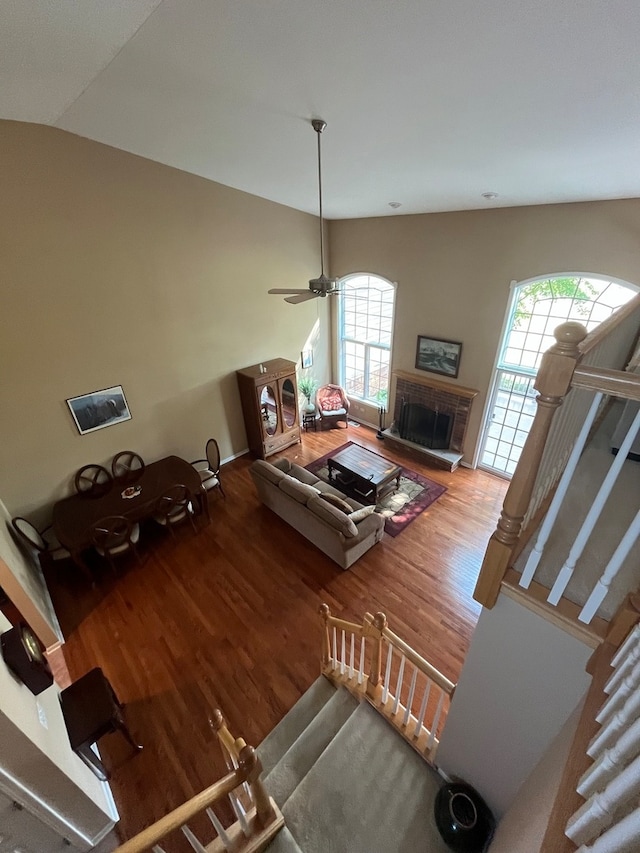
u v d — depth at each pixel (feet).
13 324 12.14
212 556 14.19
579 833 2.64
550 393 3.93
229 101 7.97
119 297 14.08
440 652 10.78
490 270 15.30
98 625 11.80
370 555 14.01
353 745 7.91
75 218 12.39
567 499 6.57
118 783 8.36
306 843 6.63
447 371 18.29
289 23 5.32
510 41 4.98
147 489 14.79
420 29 5.05
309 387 22.34
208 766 8.59
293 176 13.01
